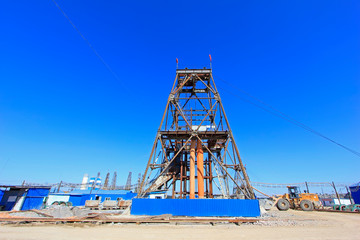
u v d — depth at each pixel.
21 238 11.30
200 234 12.90
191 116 30.03
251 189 23.72
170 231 13.85
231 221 17.38
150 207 21.02
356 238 12.09
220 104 28.11
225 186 30.25
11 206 32.41
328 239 11.77
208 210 20.50
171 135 27.23
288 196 35.56
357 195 41.66
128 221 17.17
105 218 17.92
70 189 53.34
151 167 25.42
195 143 27.95
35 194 35.22
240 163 24.80
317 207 33.56
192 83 31.88
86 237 11.80
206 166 31.64
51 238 11.39
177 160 31.38
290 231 14.03
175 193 30.36
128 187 64.81
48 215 19.62
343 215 25.05
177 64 30.89
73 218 17.89
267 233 13.30
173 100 29.42
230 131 25.75
